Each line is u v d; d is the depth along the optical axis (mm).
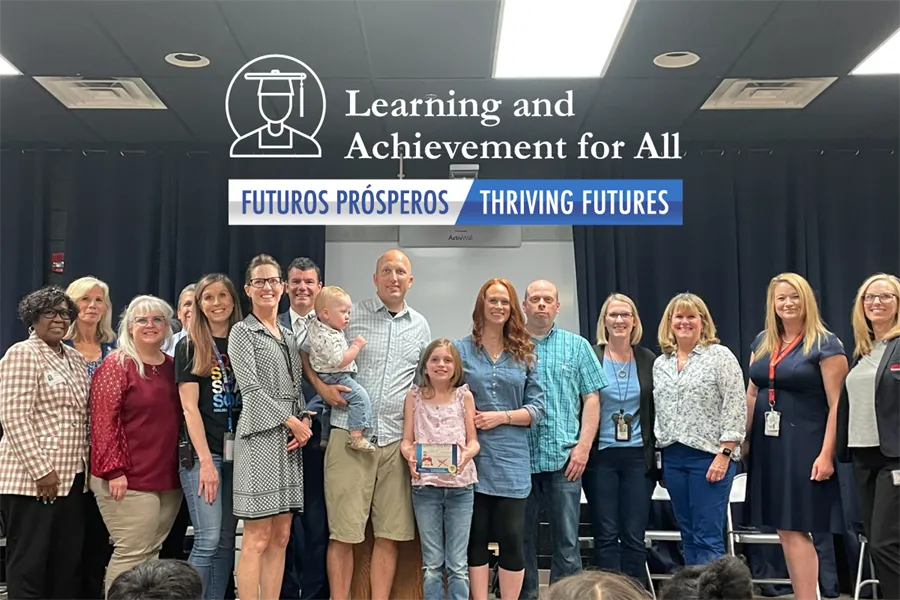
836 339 3115
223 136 4684
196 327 2945
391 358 3127
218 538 2893
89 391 2967
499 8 3193
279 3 3146
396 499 3045
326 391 3018
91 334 3330
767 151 4832
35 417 2797
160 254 4734
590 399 3232
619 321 3357
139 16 3248
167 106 4223
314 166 4762
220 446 2938
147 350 2982
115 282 4719
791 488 3098
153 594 1335
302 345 3082
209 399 2938
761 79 3914
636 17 3264
